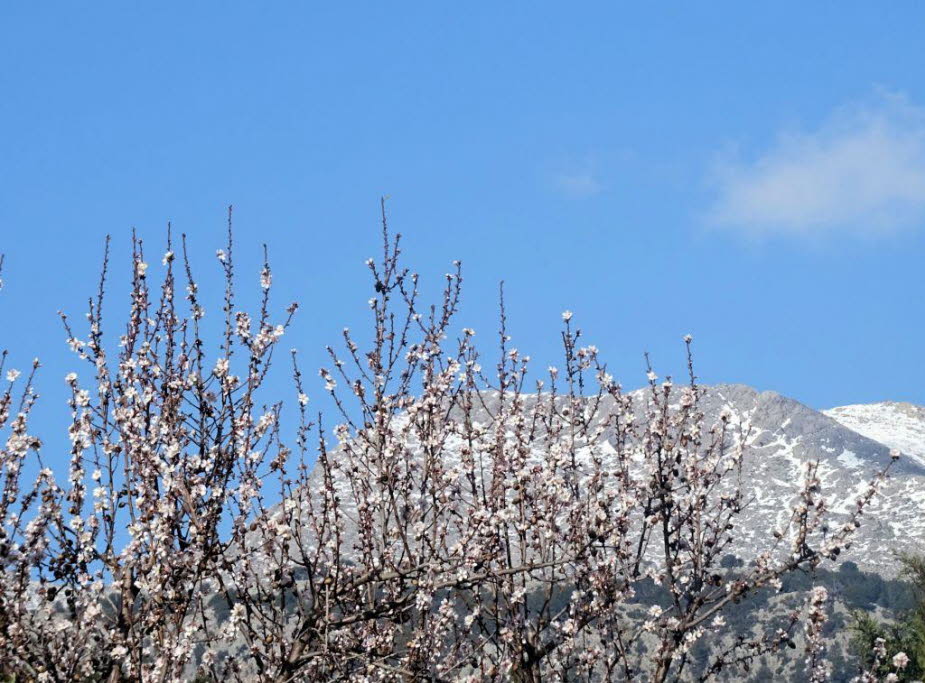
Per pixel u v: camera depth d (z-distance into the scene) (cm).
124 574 1341
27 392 1489
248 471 1438
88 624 1326
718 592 1513
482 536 1471
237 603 1361
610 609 1502
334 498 1452
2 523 1359
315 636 1393
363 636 1519
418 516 1522
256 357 1472
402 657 1446
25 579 1335
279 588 1393
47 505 1361
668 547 1545
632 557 1603
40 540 1347
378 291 1577
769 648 1609
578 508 1577
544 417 1694
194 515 1336
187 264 1506
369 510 1471
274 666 1366
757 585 1503
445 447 1593
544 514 1534
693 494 1577
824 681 1598
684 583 1580
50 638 1327
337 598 1380
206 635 1359
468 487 1590
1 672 1295
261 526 1425
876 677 1784
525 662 1500
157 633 1321
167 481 1345
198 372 1451
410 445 1568
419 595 1324
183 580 1336
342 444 1554
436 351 1623
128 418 1404
